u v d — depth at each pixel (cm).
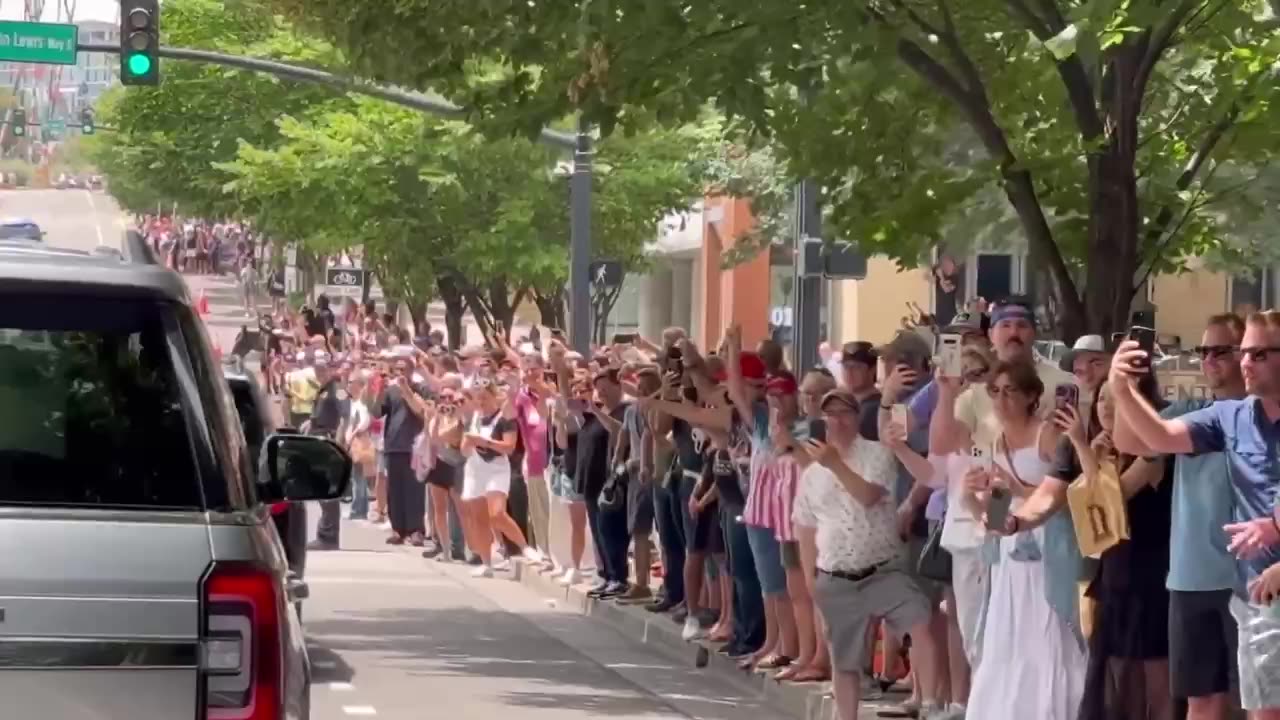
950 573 1984
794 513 2277
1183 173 2731
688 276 8438
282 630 890
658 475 2992
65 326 921
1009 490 1730
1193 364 3089
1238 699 1584
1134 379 1524
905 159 2933
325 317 7962
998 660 1756
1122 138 2511
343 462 1132
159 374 918
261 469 1130
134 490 897
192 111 6538
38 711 859
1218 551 1546
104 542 870
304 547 2497
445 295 6656
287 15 2738
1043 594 1742
